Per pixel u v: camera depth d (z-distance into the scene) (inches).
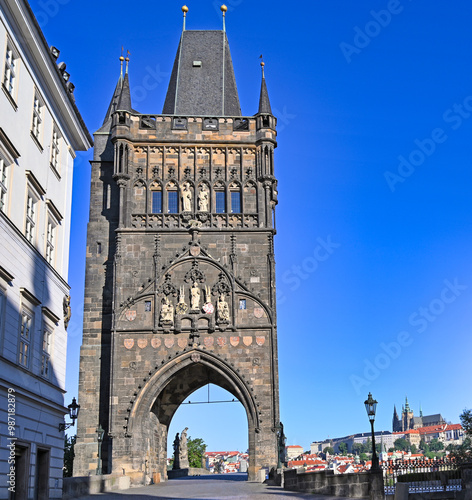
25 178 1371.8
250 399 2425.0
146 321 2475.4
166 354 2448.3
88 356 2495.1
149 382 2422.5
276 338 2481.5
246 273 2536.9
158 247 2544.3
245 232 2573.8
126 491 1947.6
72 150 1718.8
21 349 1327.5
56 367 1528.1
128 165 2605.8
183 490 1985.7
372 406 1402.6
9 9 1269.7
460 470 1364.4
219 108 2891.2
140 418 2394.2
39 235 1451.8
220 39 3078.2
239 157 2659.9
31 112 1411.2
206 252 2539.4
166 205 2593.5
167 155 2645.2
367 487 1411.2
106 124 2807.6
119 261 2522.1
